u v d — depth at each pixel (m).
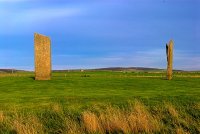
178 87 40.03
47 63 47.91
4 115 22.94
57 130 20.58
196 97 29.47
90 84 43.22
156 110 23.64
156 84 43.56
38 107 25.91
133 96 31.05
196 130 20.34
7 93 35.25
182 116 22.52
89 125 20.27
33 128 19.94
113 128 20.25
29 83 43.91
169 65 52.59
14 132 20.12
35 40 48.00
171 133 20.02
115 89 38.00
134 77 57.03
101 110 23.22
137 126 20.31
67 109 24.48
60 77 54.03
